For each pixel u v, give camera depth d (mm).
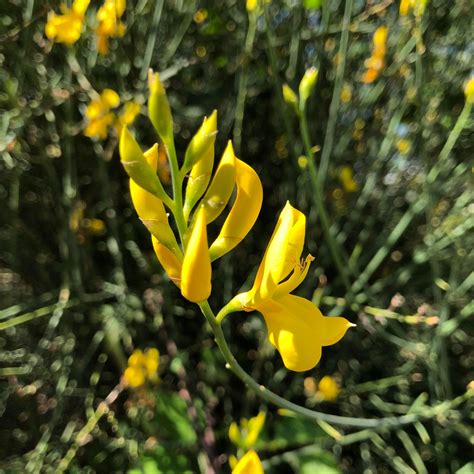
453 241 298
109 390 311
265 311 119
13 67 304
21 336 328
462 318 269
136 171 102
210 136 104
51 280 334
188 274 102
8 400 313
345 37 255
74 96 310
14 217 319
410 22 298
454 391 316
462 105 336
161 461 262
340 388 312
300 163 264
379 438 274
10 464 279
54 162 321
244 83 292
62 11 282
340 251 291
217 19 340
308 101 322
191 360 317
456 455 300
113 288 312
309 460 266
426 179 277
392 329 324
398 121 309
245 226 117
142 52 328
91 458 281
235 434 236
